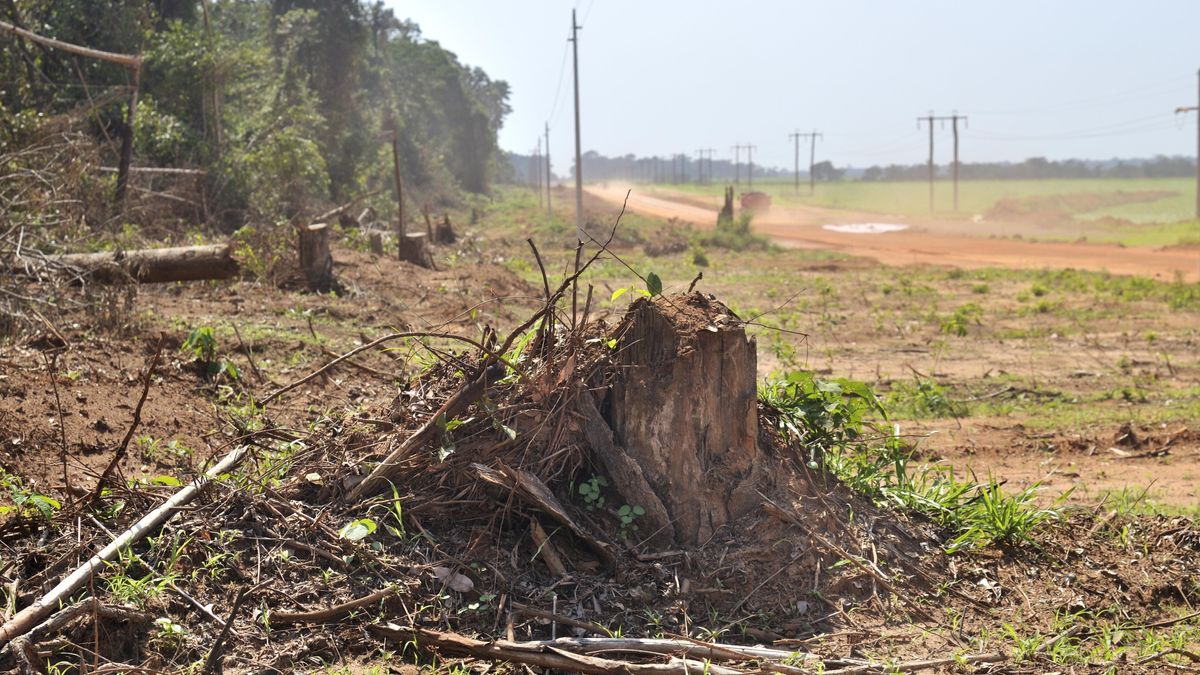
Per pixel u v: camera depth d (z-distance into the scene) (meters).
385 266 17.28
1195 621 5.05
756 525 4.98
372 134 42.97
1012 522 5.58
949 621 4.81
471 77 132.12
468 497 4.88
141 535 4.40
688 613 4.56
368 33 47.69
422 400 5.25
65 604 3.96
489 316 13.38
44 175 14.11
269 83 31.94
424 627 4.26
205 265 11.50
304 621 4.18
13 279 10.16
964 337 15.49
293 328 11.00
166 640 3.92
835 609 4.74
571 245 36.81
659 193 110.94
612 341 5.07
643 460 4.98
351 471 4.92
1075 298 21.25
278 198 24.48
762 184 146.88
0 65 20.73
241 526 4.59
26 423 6.32
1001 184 120.50
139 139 22.34
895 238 45.88
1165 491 7.28
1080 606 5.04
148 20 25.05
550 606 4.47
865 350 14.06
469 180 80.94
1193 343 14.97
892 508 5.68
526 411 4.97
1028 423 9.50
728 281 24.31
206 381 8.16
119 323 9.53
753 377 5.16
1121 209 72.69
